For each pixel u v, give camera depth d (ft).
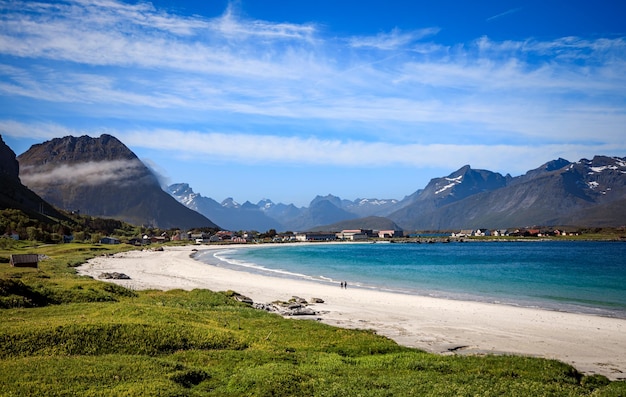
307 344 111.45
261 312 150.92
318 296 217.77
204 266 414.82
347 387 77.25
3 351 82.23
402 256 609.83
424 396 74.54
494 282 287.07
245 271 364.79
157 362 81.87
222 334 105.60
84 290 152.97
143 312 118.01
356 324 152.05
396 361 97.60
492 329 146.20
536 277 318.24
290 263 467.11
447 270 379.35
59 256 433.89
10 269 233.14
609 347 125.90
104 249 606.14
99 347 88.69
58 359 79.82
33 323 97.50
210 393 72.33
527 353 119.24
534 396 75.66
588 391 82.17
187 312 128.98
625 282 286.25
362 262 485.15
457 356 104.83
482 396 75.00
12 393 64.34
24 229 634.02
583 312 179.52
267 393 71.97
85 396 65.26
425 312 175.01
